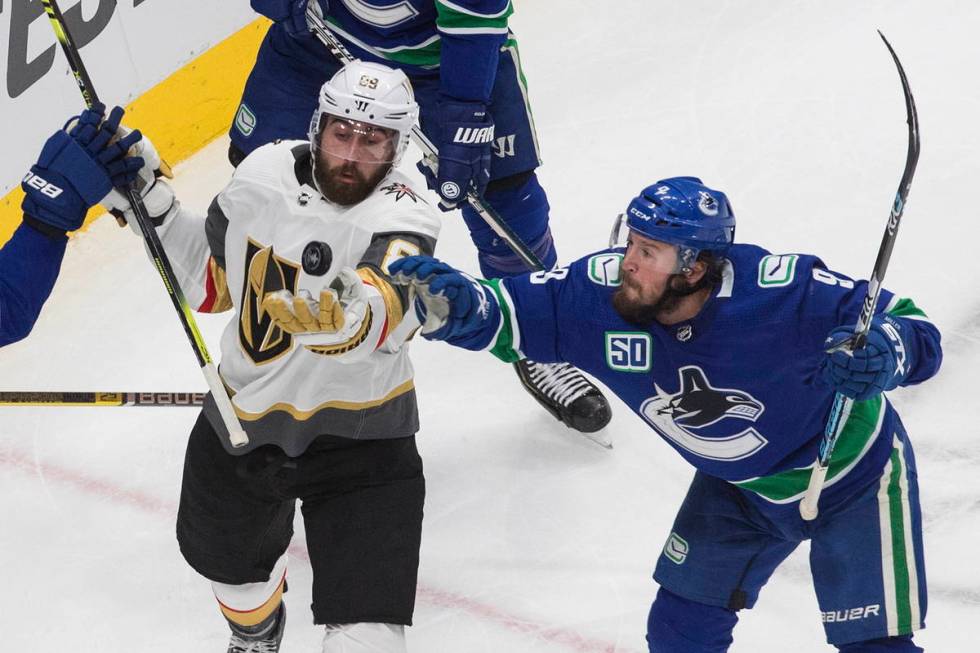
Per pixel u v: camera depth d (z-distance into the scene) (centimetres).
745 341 941
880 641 1016
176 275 1080
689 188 916
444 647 1259
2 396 1126
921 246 1686
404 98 975
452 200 1320
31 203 1011
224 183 1945
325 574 1025
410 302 957
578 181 1888
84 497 1442
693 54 2106
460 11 1244
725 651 1108
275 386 1020
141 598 1317
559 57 2147
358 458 1038
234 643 1181
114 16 1817
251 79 1429
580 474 1445
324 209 991
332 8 1352
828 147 1880
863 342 885
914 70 2000
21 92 1727
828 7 2167
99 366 1638
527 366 1462
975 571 1288
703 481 1086
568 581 1320
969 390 1477
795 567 1318
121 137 1030
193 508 1080
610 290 964
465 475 1452
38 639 1273
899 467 1011
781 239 1739
